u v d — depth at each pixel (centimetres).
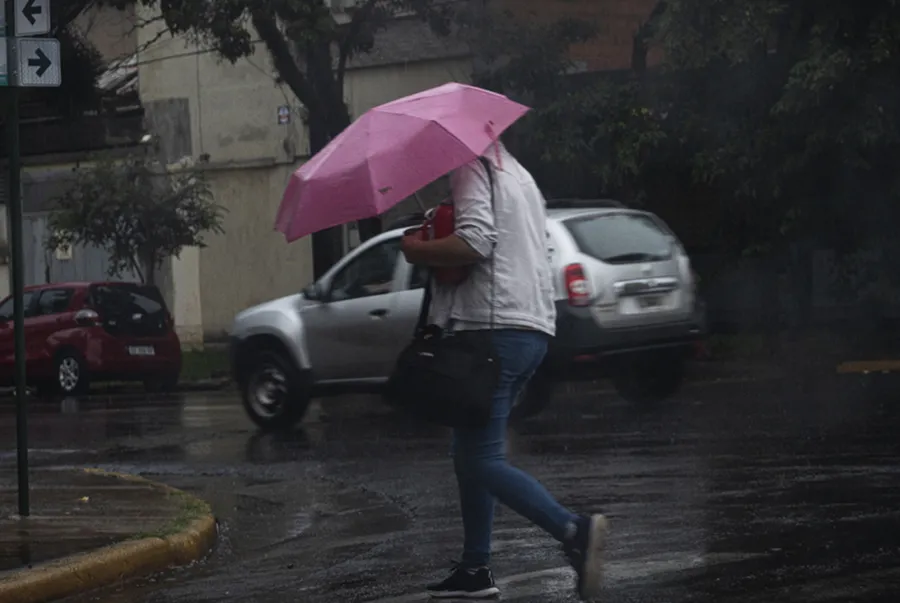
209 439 1556
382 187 620
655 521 866
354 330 1572
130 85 3431
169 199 2789
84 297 2450
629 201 2464
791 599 642
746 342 2362
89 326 2422
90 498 1034
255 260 3278
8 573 734
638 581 694
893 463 1063
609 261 1499
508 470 634
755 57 2180
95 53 3219
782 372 2075
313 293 1616
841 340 2366
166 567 821
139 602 721
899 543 765
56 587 734
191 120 3341
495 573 729
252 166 3259
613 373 1513
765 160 2180
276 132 3216
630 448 1236
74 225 2764
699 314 1575
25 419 947
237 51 2331
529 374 651
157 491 1067
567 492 1002
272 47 2394
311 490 1121
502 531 859
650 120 2294
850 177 2189
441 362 620
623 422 1462
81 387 2425
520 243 641
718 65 2248
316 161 643
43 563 761
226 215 3309
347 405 1923
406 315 1536
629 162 2267
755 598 647
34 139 3588
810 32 2117
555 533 625
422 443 1391
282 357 1627
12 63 911
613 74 2489
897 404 1520
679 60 2183
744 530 820
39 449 1512
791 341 2397
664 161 2359
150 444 1527
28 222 3622
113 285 2489
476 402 614
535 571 732
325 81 2448
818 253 2464
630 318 1502
